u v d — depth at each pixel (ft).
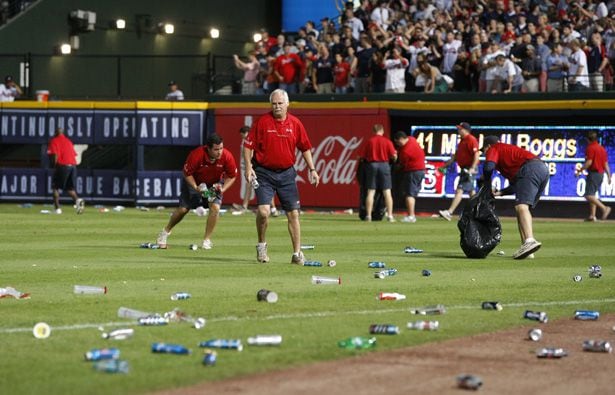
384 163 321.11
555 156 365.20
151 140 402.31
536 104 359.66
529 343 107.76
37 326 106.63
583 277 169.68
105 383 86.33
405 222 316.60
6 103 412.16
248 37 488.02
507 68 367.04
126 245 224.53
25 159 425.69
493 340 108.99
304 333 110.32
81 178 405.18
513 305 135.23
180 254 204.03
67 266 179.32
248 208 393.91
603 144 359.66
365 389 85.40
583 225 316.81
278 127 180.34
